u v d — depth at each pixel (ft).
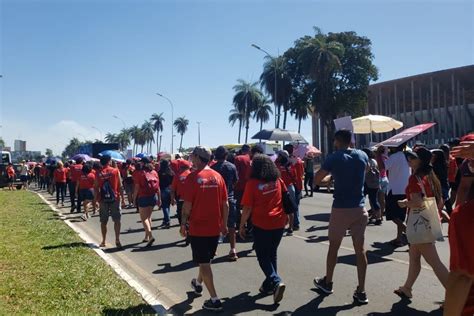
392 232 37.68
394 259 28.43
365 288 22.65
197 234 19.85
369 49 205.87
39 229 41.63
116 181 35.42
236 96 286.05
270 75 214.69
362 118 51.42
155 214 57.26
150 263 30.17
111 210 35.40
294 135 69.97
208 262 20.12
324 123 201.77
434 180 20.01
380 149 41.78
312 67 184.96
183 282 25.31
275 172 21.15
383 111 284.61
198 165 20.47
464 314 8.82
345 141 20.34
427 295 21.29
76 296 21.33
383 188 43.11
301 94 214.48
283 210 21.44
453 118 249.96
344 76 205.87
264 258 21.22
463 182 13.51
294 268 27.20
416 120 269.03
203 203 19.89
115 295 21.58
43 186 122.83
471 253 8.66
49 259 28.78
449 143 40.09
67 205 71.05
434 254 19.44
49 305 19.99
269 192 20.99
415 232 19.54
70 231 40.86
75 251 31.48
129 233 42.83
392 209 31.73
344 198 20.15
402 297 21.01
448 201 35.35
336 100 201.36
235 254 29.91
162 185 45.50
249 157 35.68
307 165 73.87
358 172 20.06
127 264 29.91
